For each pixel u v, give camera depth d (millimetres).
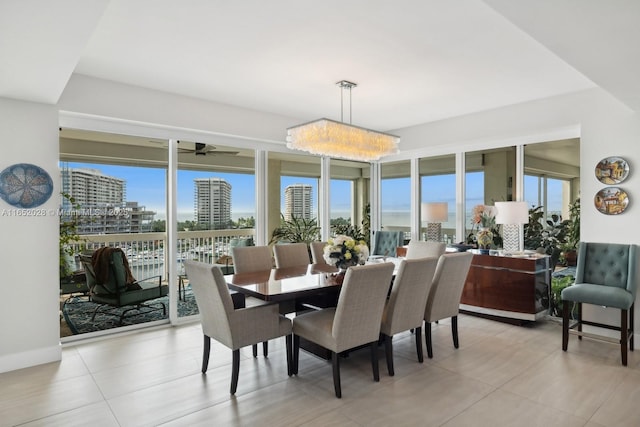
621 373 3037
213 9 2396
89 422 2363
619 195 3750
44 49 2178
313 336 2812
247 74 3572
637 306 3617
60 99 3496
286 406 2531
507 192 4984
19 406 2564
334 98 4348
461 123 5125
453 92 4105
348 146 3660
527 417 2385
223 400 2615
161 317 4402
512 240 4781
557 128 4289
